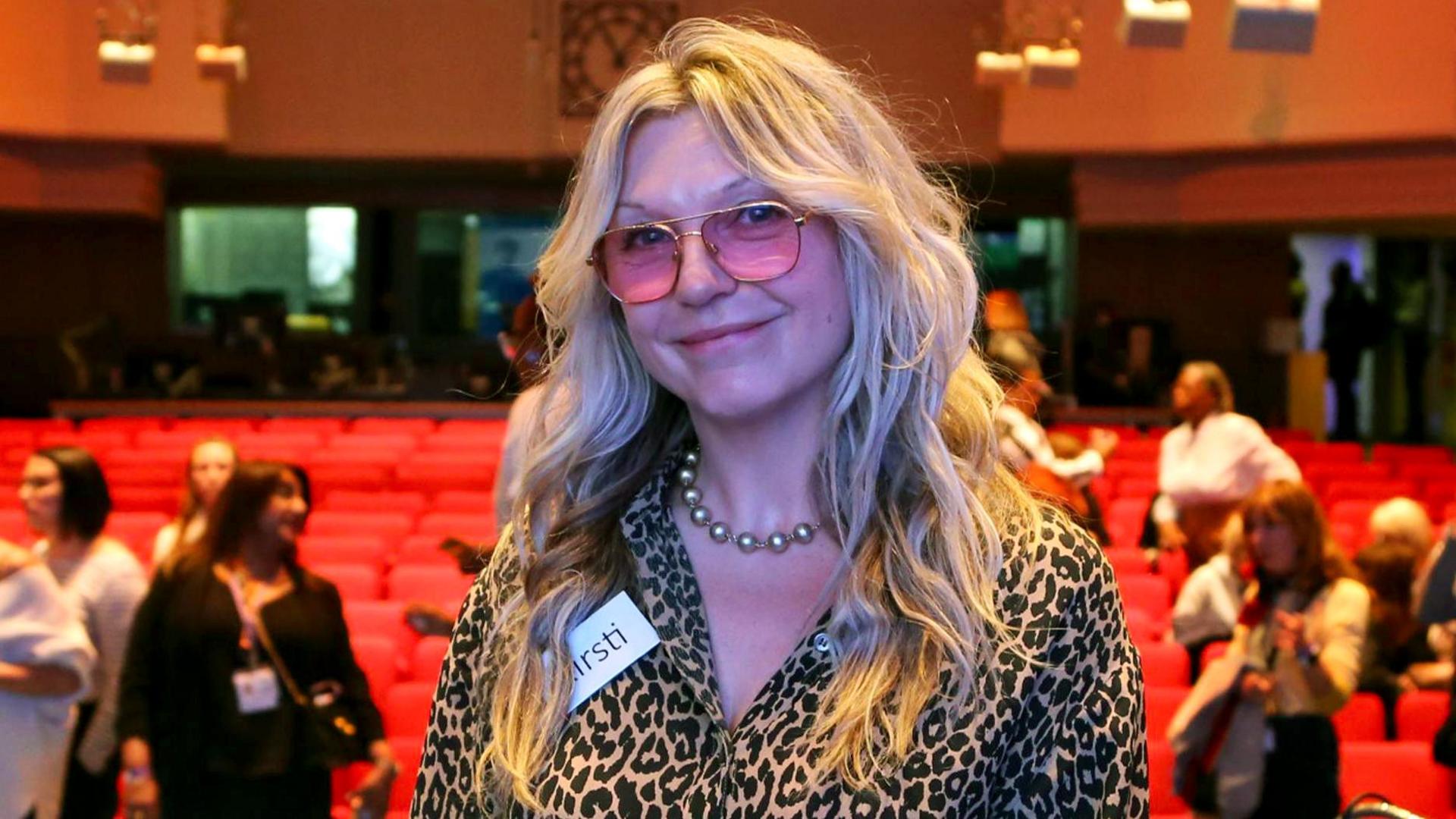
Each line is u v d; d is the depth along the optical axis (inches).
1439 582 182.7
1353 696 186.1
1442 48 475.8
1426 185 491.2
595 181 45.6
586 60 603.5
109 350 629.3
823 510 46.5
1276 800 151.9
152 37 495.5
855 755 41.8
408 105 608.4
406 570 259.0
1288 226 557.0
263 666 142.2
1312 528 153.9
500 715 45.8
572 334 48.9
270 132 608.7
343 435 488.4
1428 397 701.9
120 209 587.2
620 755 44.1
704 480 48.0
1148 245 672.4
